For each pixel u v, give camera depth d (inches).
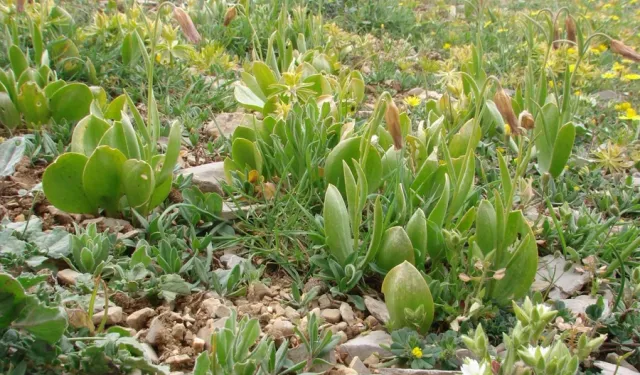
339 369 23.8
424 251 26.9
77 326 22.8
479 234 26.2
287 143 31.6
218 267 28.2
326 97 35.8
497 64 50.0
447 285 26.1
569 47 47.3
